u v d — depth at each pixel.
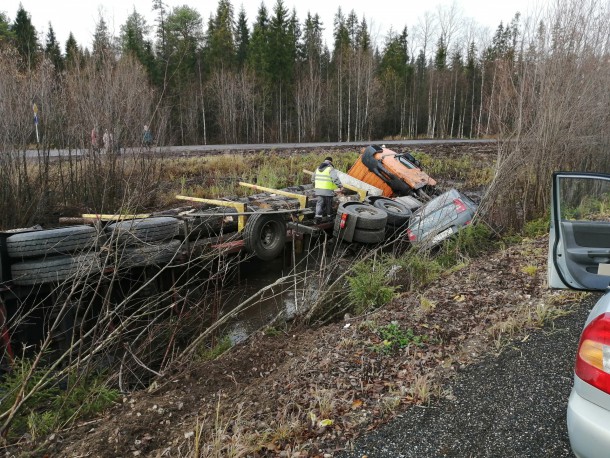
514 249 7.28
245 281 8.75
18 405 3.70
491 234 9.12
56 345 5.68
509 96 9.87
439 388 3.58
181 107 41.78
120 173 11.43
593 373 2.22
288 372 4.27
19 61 10.68
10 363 5.11
